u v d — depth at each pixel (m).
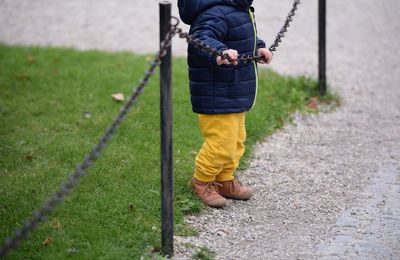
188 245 6.96
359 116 11.36
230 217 7.78
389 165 9.40
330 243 7.15
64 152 9.12
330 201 8.27
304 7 17.78
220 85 7.39
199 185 7.96
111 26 16.33
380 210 8.00
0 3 18.19
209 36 7.09
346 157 9.68
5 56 13.49
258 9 17.53
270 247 7.06
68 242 6.79
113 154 8.97
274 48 8.12
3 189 8.02
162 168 6.57
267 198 8.33
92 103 11.04
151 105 10.83
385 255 6.86
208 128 7.61
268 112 10.93
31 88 11.70
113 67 12.91
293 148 9.96
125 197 7.76
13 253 6.60
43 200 7.70
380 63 14.06
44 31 15.95
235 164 8.09
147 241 6.90
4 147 9.31
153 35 15.65
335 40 15.48
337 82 12.98
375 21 16.78
